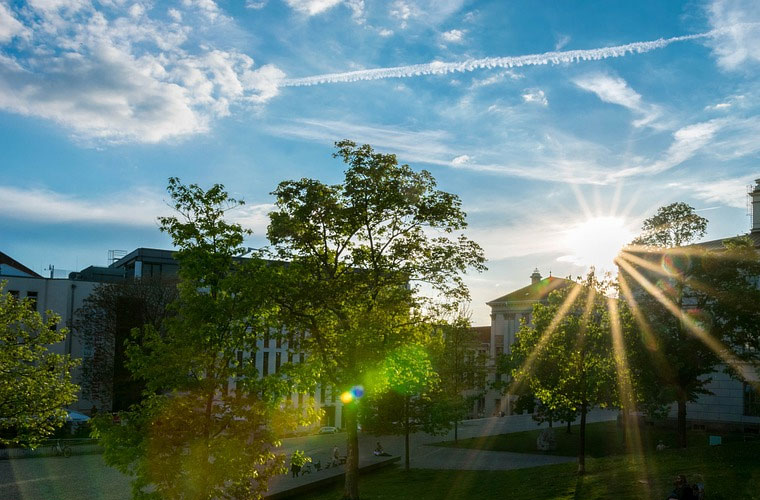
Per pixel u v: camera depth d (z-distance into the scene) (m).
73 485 37.75
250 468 20.50
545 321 34.59
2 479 39.41
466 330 58.91
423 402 46.16
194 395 21.08
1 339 35.31
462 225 33.81
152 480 19.94
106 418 20.84
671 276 38.00
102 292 72.12
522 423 77.88
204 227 22.34
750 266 36.41
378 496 34.94
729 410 57.47
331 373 32.41
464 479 38.34
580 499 27.44
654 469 31.39
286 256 33.78
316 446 59.47
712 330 36.12
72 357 82.12
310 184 33.25
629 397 34.44
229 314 21.52
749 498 24.23
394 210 32.91
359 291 32.78
